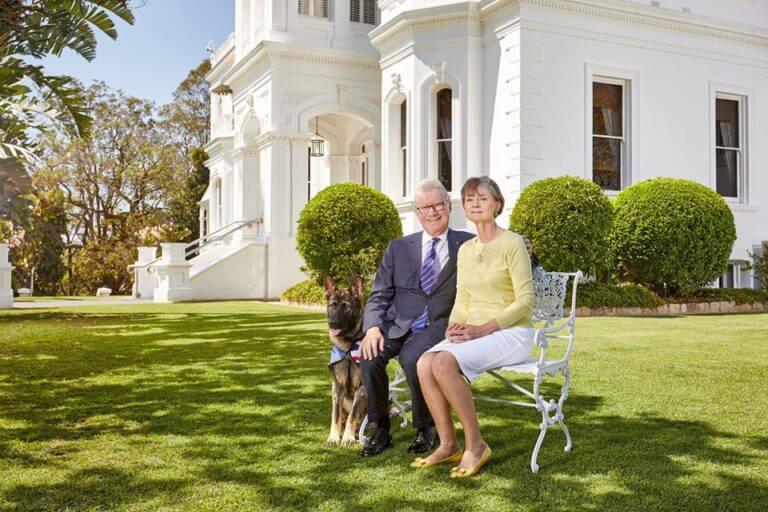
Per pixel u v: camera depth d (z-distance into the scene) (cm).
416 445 338
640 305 1090
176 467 311
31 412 423
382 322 357
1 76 853
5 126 905
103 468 310
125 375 550
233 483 289
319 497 271
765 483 284
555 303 363
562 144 1254
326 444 350
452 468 309
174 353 672
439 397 312
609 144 1332
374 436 340
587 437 357
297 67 1667
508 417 404
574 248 1048
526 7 1220
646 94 1341
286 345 723
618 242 1160
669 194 1134
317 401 449
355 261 1225
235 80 1894
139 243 2995
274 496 272
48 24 923
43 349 707
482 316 337
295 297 1395
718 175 1458
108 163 3091
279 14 1672
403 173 1471
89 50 952
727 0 1449
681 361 596
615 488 279
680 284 1148
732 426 376
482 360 315
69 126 923
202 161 3059
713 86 1414
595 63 1288
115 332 874
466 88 1314
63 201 3112
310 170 2123
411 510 257
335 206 1259
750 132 1456
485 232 346
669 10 1337
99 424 392
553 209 1048
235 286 1653
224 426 386
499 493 275
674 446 338
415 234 378
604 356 624
